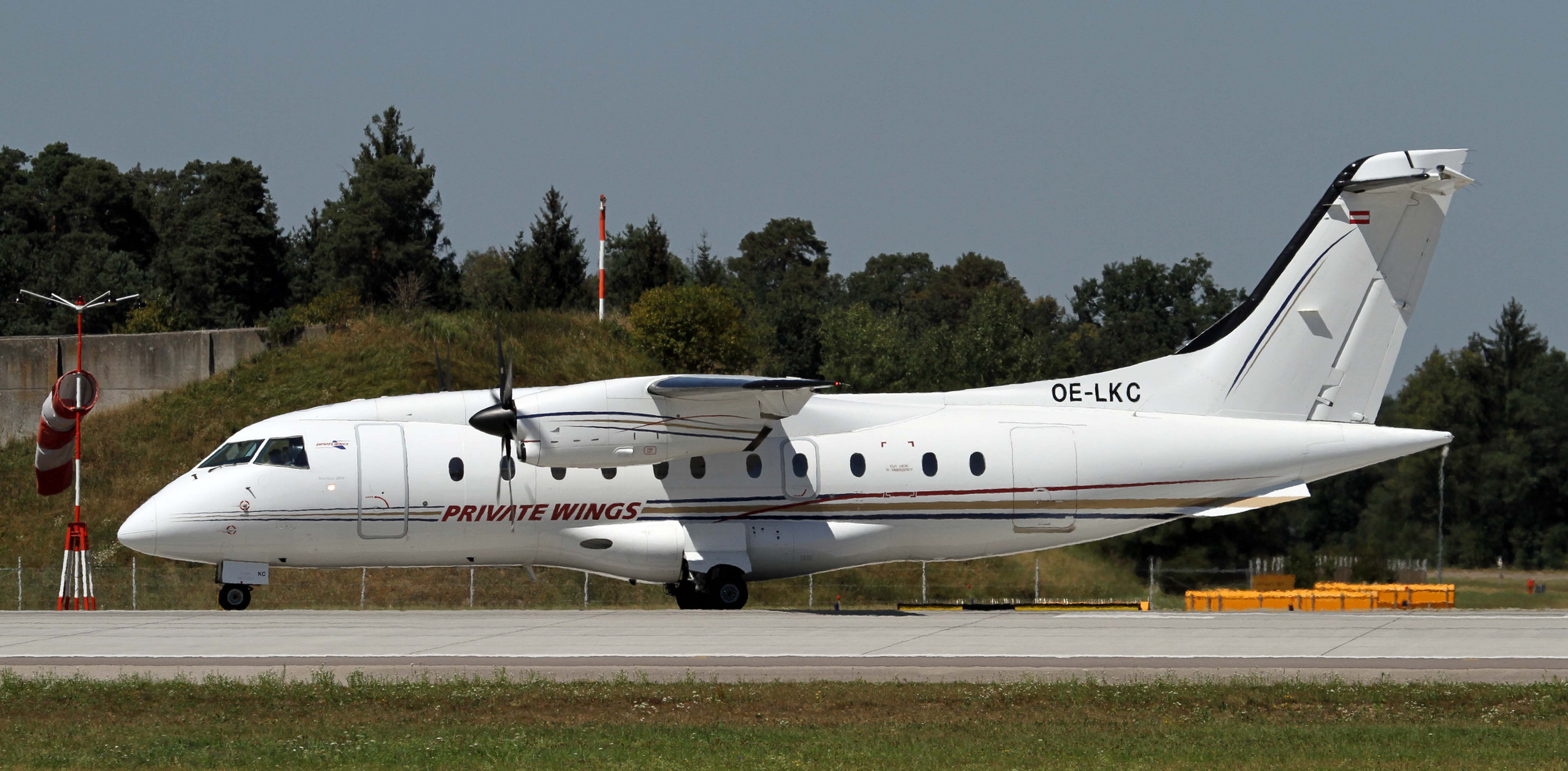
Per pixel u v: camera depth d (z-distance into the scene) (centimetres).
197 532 7544
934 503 8062
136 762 3953
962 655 5450
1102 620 6862
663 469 7850
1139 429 8244
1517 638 6038
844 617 7012
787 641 5894
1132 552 16288
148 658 5334
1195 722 4475
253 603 10712
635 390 7375
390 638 5994
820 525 8000
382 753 4028
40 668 5147
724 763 3903
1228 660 5331
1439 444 8381
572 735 4262
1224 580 15425
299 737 4253
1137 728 4375
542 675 5056
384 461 7712
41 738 4234
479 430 7450
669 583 8125
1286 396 8406
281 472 7631
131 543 7531
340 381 13462
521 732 4306
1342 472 8425
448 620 6831
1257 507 8369
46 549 11456
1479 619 6925
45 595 10825
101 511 11919
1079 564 13662
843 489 7988
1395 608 9988
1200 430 8269
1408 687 4906
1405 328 8431
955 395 8381
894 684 4978
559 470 7781
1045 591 12706
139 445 12862
